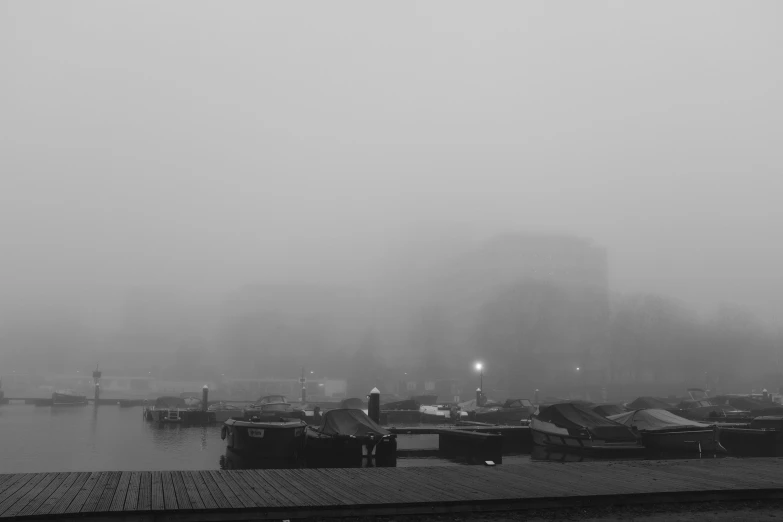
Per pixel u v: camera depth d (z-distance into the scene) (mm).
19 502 13422
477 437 29656
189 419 49688
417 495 15117
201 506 13352
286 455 28219
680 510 14977
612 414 37969
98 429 44969
